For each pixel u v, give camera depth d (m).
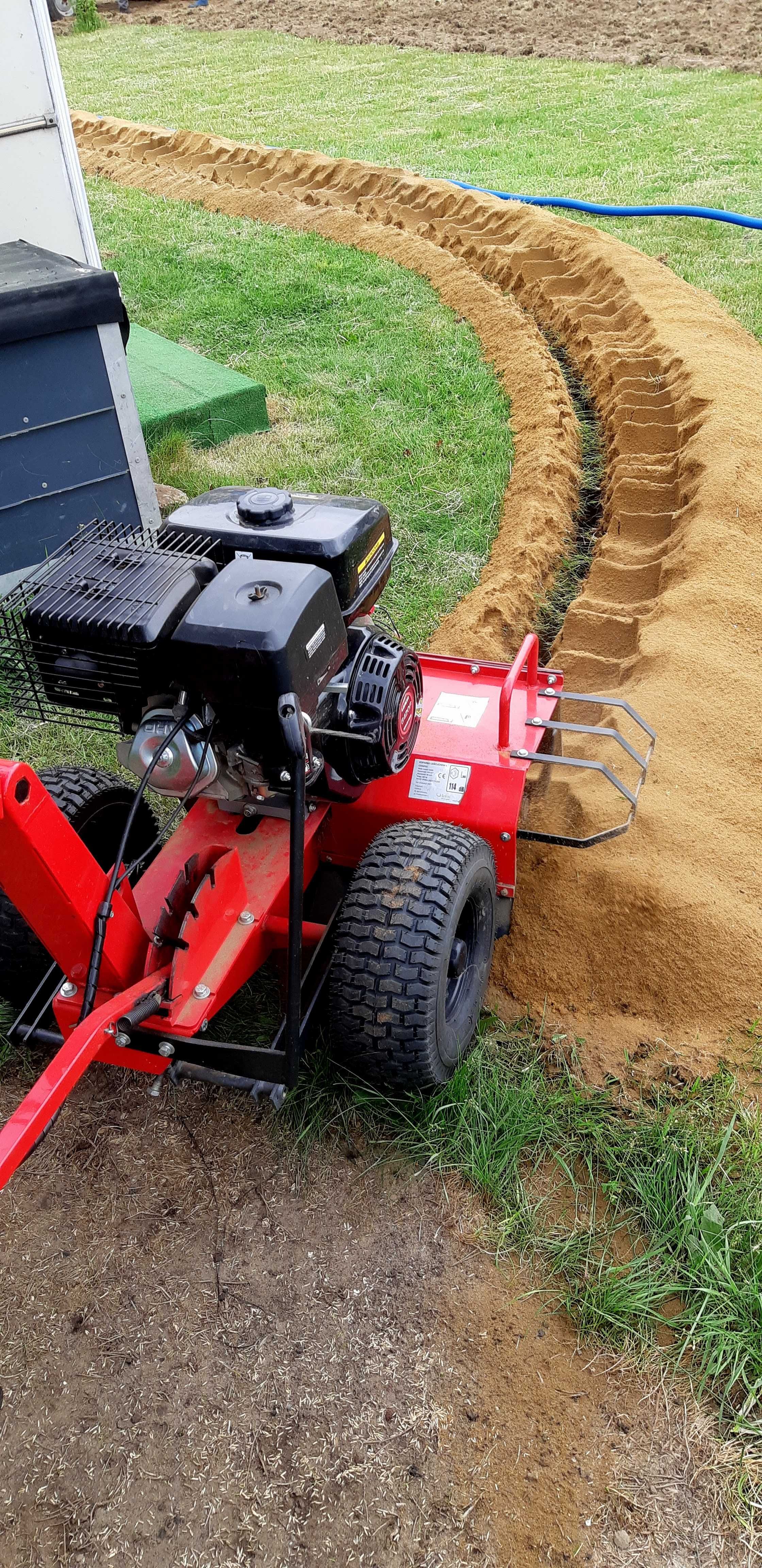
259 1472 2.61
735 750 4.54
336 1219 3.10
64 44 24.59
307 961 3.22
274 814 3.36
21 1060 3.57
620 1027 3.66
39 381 5.19
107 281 5.16
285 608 2.62
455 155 13.74
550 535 6.27
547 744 4.29
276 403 7.96
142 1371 2.80
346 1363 2.79
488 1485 2.57
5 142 6.37
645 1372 2.76
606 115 15.23
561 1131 3.29
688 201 11.43
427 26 22.56
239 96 18.20
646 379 7.61
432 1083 3.18
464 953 3.30
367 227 11.43
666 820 4.13
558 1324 2.87
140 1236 3.09
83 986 2.82
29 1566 2.49
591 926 3.85
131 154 15.27
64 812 3.38
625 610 5.61
